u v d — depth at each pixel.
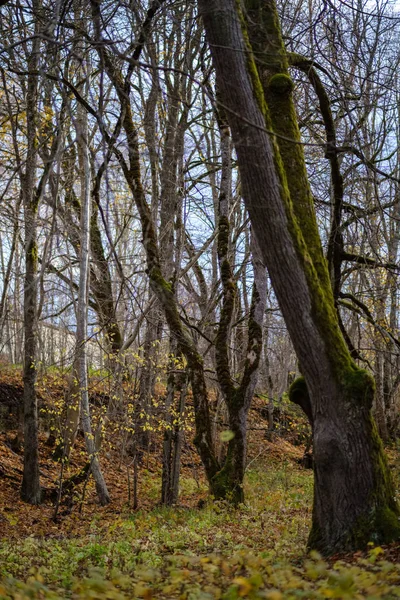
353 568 5.57
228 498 13.97
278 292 7.85
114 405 18.22
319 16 10.05
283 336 29.56
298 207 8.55
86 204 16.22
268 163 7.70
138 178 12.67
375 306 19.89
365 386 7.65
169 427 15.79
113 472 19.52
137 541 9.82
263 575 6.07
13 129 13.87
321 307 7.84
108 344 18.44
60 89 7.96
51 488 16.55
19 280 22.69
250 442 27.34
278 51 9.05
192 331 17.44
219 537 9.74
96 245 21.69
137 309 20.09
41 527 13.51
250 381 14.70
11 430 19.77
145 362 17.03
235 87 7.68
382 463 7.72
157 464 21.73
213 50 7.78
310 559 7.44
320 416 7.88
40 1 10.32
